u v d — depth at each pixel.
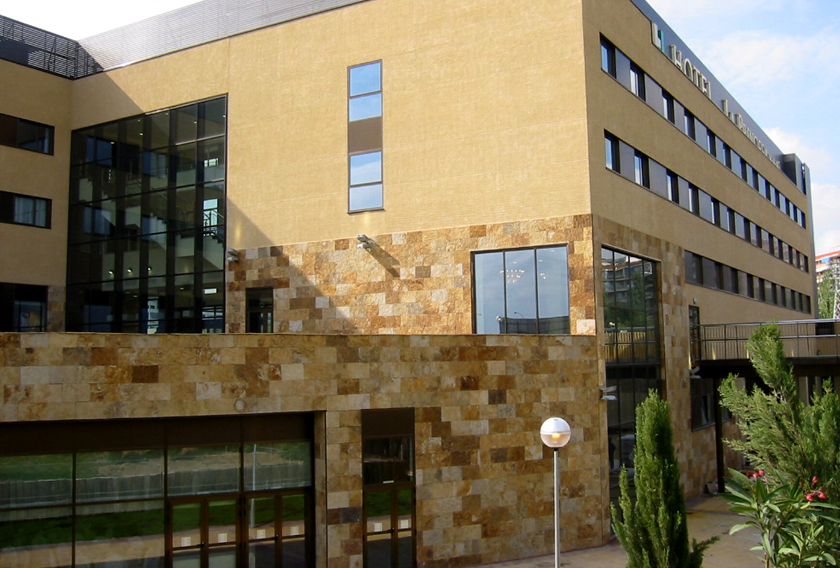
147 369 15.39
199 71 27.41
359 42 24.80
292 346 16.59
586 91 21.44
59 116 29.53
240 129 26.42
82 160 29.48
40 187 28.73
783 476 15.38
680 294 27.38
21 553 14.68
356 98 24.64
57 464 15.04
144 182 28.06
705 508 25.06
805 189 58.25
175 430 15.92
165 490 15.77
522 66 22.31
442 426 17.95
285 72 25.89
